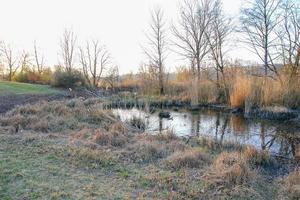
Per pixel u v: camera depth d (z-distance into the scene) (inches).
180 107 839.7
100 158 291.4
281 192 238.7
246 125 576.1
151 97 924.0
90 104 728.3
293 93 685.3
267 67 806.5
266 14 818.2
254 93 702.5
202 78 988.6
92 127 454.0
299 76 726.5
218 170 263.0
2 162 273.1
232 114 714.2
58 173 255.4
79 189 225.1
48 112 539.5
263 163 316.2
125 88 1300.4
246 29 1003.3
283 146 418.3
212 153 353.7
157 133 438.6
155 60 1170.6
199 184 240.7
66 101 734.5
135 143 358.9
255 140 453.7
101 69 1659.7
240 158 297.9
